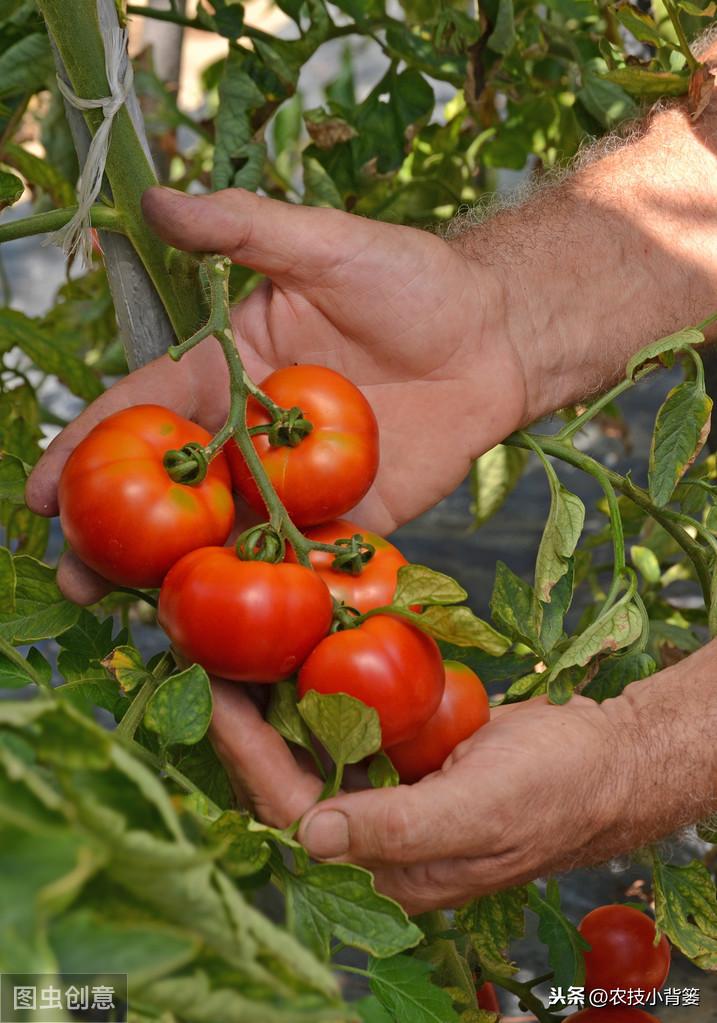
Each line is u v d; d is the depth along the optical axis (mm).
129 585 861
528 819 852
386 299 964
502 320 1016
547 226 1063
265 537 833
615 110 1218
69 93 919
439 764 868
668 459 957
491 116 1423
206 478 855
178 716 830
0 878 527
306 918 794
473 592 1826
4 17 1109
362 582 857
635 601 935
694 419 956
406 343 980
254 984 614
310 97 3068
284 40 1168
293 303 963
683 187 1086
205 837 653
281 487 859
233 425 842
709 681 924
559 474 2127
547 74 1323
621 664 964
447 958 1003
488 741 857
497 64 1194
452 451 1008
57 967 538
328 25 1181
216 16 1157
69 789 583
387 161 1218
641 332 1062
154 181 935
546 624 954
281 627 812
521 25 1269
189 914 601
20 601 908
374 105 1215
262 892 1163
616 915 1040
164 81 1473
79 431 924
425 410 1002
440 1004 829
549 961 979
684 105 1126
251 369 979
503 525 2012
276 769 861
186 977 606
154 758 838
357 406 875
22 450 1228
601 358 1053
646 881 1294
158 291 955
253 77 1140
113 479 835
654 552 1315
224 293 856
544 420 1083
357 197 1230
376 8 1253
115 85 909
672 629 1146
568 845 880
